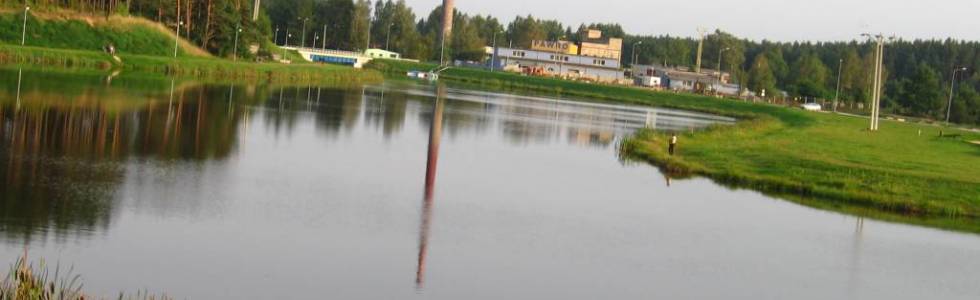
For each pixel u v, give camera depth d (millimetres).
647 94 171125
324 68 155500
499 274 30062
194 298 25281
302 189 41500
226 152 50812
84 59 118500
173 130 58094
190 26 162375
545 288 28938
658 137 71312
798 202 47000
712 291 30266
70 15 138750
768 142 74188
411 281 28469
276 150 53500
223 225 33406
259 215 35406
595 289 29297
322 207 37875
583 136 78312
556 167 55812
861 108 194375
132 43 141750
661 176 53875
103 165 43125
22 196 35125
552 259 32531
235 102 83250
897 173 55250
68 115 60094
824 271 33906
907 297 31328
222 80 117125
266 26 190125
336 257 30422
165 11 161750
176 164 45312
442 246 33062
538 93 160500
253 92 99688
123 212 34094
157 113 66938
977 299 31672
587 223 38969
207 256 29281
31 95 69875
